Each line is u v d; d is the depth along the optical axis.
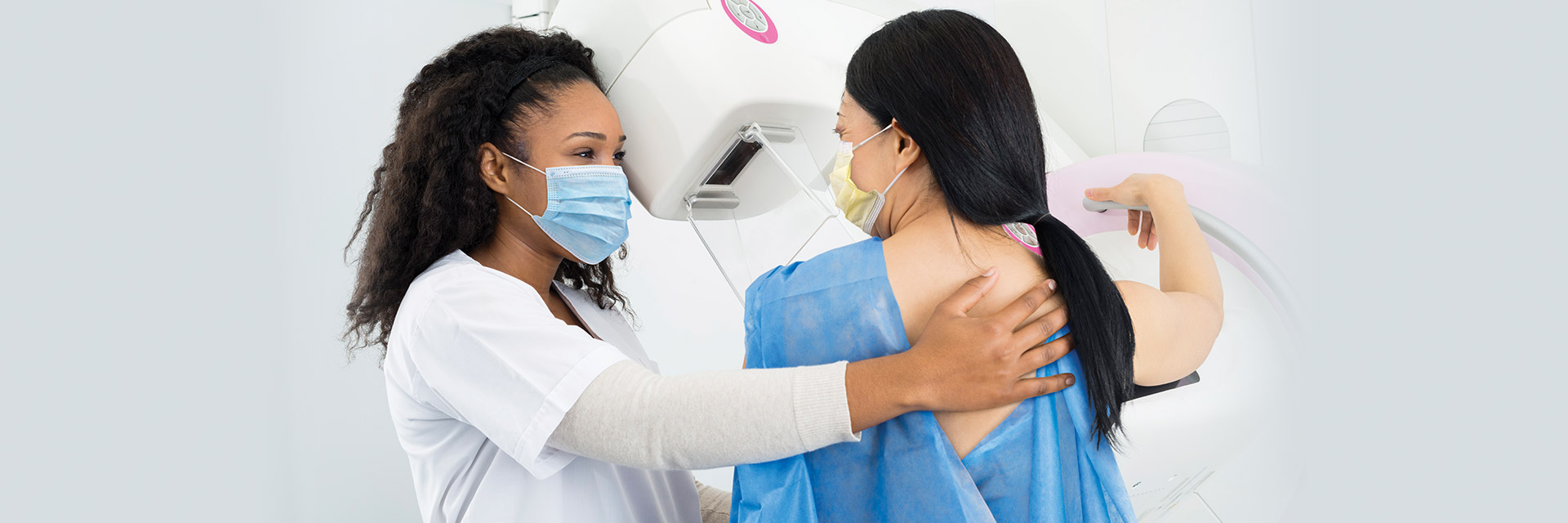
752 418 0.81
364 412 2.60
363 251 1.20
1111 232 1.60
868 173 0.90
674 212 1.40
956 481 0.80
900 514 0.82
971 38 0.84
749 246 1.44
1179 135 1.91
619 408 0.87
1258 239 1.61
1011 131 0.83
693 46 1.27
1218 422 1.51
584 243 1.15
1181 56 1.89
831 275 0.88
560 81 1.12
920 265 0.84
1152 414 1.47
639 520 1.16
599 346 0.93
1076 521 0.83
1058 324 0.81
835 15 1.51
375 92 2.58
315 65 2.54
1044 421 0.82
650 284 2.88
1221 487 1.79
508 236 1.16
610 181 1.13
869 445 0.86
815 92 1.33
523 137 1.10
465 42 1.18
